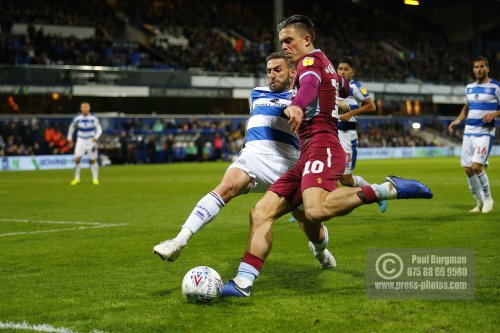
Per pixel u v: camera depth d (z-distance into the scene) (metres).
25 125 52.91
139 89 57.22
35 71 52.94
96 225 16.08
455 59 87.44
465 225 14.64
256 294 8.28
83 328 6.83
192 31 71.81
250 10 82.75
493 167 43.69
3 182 33.75
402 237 12.98
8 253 12.01
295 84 8.28
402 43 87.50
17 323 7.08
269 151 9.20
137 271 10.04
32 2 66.56
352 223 15.35
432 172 38.94
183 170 44.69
